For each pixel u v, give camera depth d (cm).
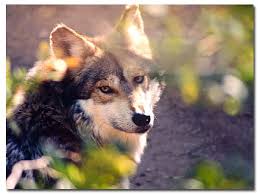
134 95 638
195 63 306
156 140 962
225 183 356
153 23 917
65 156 639
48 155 628
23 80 644
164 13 371
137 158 712
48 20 1142
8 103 646
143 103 638
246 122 952
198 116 985
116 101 639
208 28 315
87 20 1138
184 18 937
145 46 662
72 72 645
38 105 643
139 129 636
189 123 977
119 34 679
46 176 597
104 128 657
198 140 962
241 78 318
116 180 562
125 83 641
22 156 631
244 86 309
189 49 306
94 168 418
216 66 308
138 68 646
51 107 645
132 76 644
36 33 1115
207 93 311
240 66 319
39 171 602
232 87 305
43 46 666
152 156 934
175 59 306
